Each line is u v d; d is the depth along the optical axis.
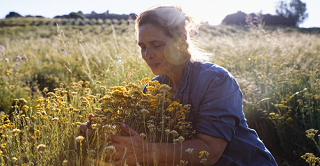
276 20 27.73
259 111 3.18
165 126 1.36
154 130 1.31
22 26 38.97
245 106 3.20
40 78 5.64
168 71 1.37
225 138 1.19
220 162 1.30
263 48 7.93
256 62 5.87
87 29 32.59
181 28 1.33
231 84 1.30
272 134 2.95
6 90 4.05
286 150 2.73
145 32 1.28
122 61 3.67
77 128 1.56
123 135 1.28
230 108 1.24
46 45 14.05
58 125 1.64
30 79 5.39
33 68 6.82
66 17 44.84
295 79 3.66
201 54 1.50
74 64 6.47
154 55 1.30
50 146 1.36
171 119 1.32
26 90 4.36
